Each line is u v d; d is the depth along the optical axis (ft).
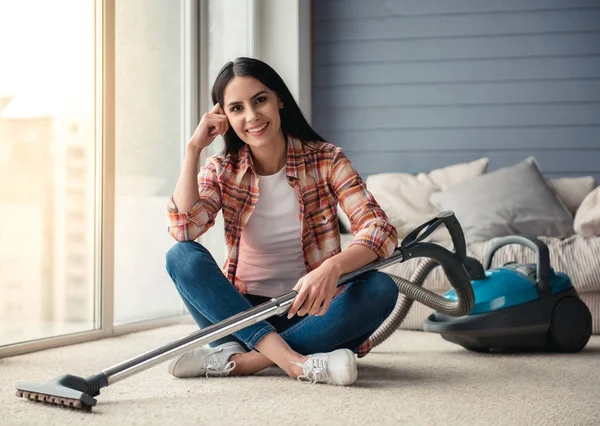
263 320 6.63
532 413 5.50
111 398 5.91
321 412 5.41
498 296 8.71
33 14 8.93
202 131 6.86
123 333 10.61
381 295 6.60
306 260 7.11
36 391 5.63
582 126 15.66
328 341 6.64
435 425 5.09
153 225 11.50
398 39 16.26
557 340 8.81
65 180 9.48
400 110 16.28
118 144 10.69
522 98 15.84
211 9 12.98
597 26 15.57
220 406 5.61
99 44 10.04
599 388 6.55
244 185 7.11
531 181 13.29
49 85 9.20
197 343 5.92
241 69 6.71
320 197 7.10
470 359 8.32
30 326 8.97
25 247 8.87
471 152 16.01
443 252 7.08
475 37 15.98
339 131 16.52
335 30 16.49
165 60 11.76
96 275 10.10
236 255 7.16
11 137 8.63
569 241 11.18
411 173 16.22
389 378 6.88
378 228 6.57
